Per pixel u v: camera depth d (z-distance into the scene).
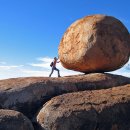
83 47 12.77
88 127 10.23
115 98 10.88
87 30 12.91
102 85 12.16
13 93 11.01
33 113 10.96
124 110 10.65
